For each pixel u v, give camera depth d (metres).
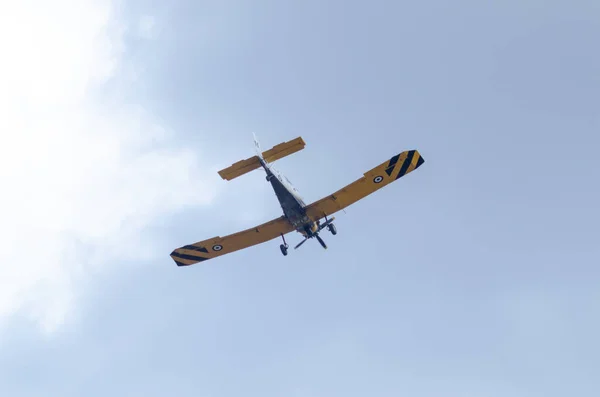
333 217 89.62
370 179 84.38
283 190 82.56
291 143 82.00
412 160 83.44
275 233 90.44
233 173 82.38
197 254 95.06
